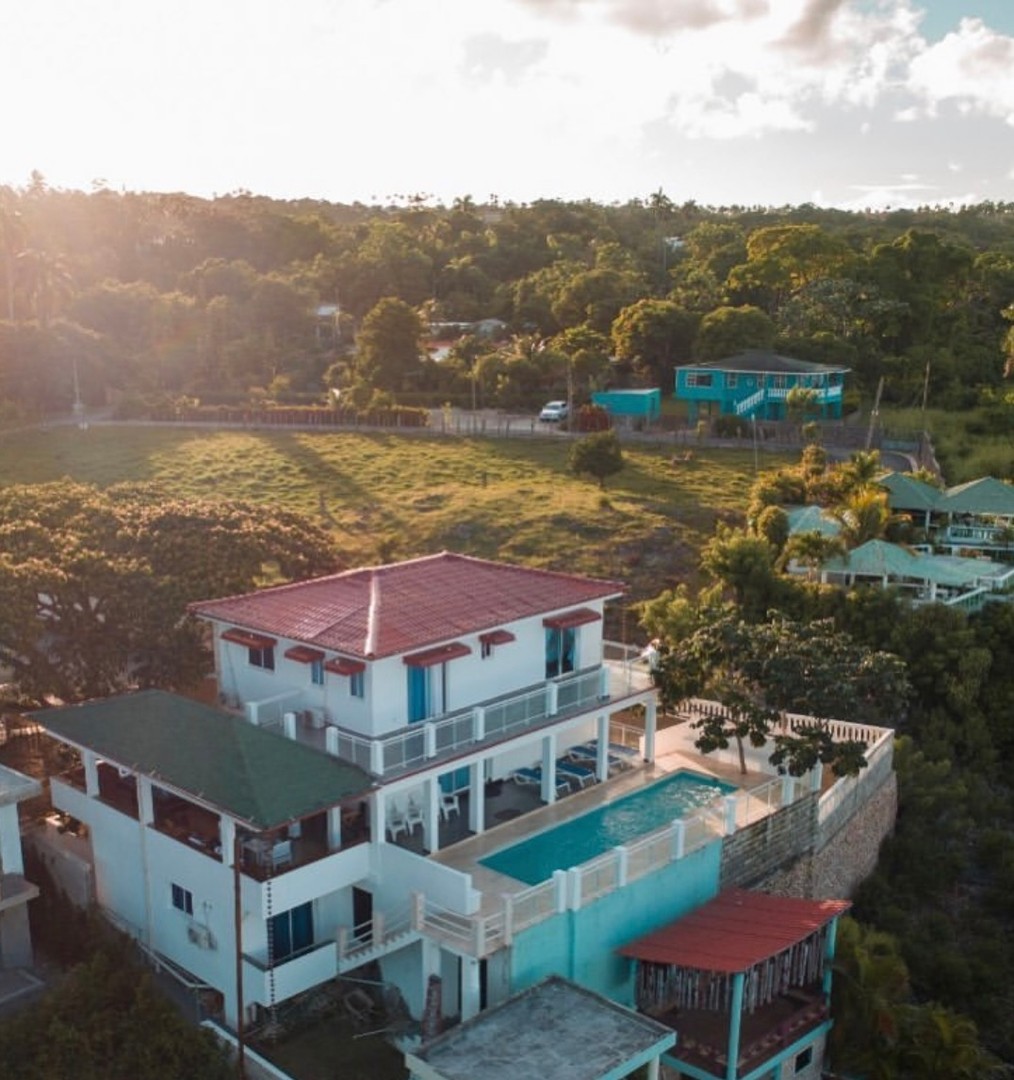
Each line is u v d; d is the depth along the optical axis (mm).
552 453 76125
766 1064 23656
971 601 45562
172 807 26750
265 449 79438
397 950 24812
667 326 93062
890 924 31516
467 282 138875
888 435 76000
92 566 33219
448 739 26953
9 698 36281
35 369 91812
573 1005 22406
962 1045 25375
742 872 28328
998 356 92625
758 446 75312
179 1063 21812
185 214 154750
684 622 38750
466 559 32844
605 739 31438
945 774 38750
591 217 167875
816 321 93250
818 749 29500
